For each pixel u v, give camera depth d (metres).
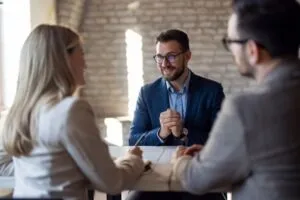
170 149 2.19
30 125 1.48
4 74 4.66
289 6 1.25
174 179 1.59
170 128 2.30
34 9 4.89
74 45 1.54
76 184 1.50
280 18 1.24
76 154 1.44
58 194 1.47
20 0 4.75
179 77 2.50
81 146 1.43
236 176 1.29
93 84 6.21
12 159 1.76
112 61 6.18
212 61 6.07
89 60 6.18
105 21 6.12
